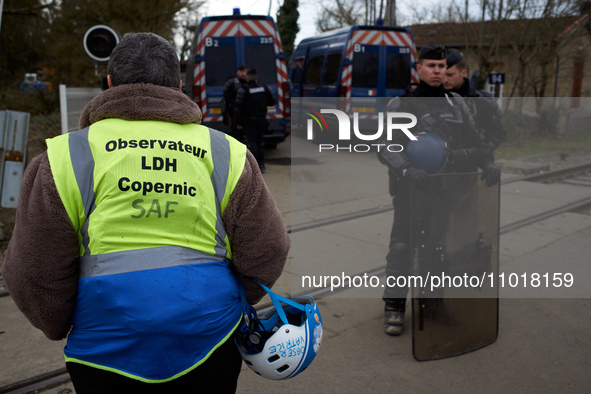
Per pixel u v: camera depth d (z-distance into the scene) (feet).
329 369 9.11
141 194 4.35
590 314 11.20
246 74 25.54
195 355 4.49
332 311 11.32
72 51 49.93
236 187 4.77
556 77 56.90
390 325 10.27
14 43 46.83
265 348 5.01
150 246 4.35
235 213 4.79
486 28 47.80
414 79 35.70
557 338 10.21
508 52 51.49
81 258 4.42
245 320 5.20
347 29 35.99
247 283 5.16
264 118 25.67
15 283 4.33
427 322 9.27
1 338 9.96
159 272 4.30
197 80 31.19
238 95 24.89
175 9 49.42
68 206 4.28
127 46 4.77
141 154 4.43
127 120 4.55
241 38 31.40
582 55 56.59
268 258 4.95
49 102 34.96
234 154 4.87
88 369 4.42
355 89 35.01
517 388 8.54
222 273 4.70
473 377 8.87
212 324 4.51
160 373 4.37
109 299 4.25
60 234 4.26
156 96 4.65
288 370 5.12
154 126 4.58
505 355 9.59
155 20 49.80
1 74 47.47
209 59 31.17
